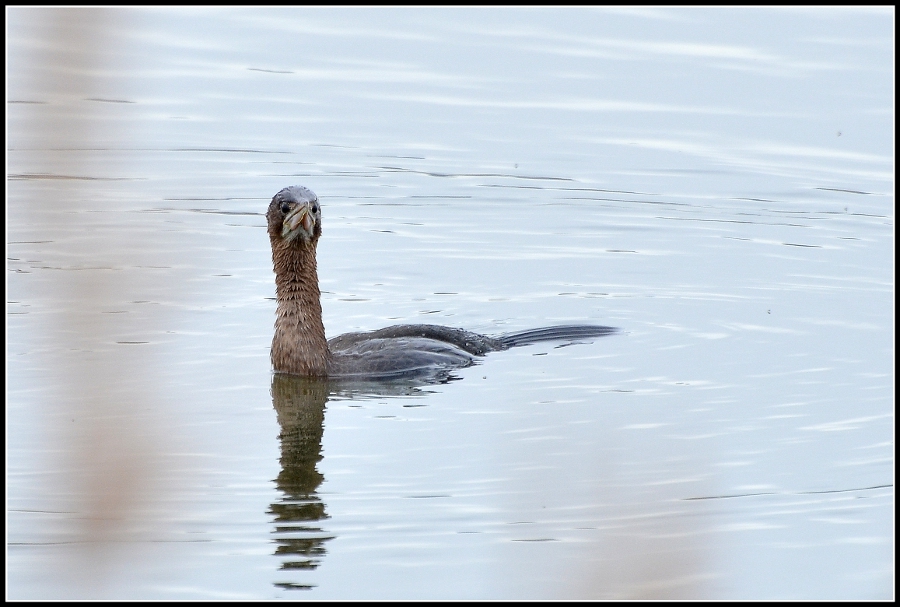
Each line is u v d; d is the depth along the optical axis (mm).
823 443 12836
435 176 23656
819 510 11352
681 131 25688
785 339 16297
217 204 22109
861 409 13742
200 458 12352
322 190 23016
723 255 20234
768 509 11367
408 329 15781
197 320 16688
